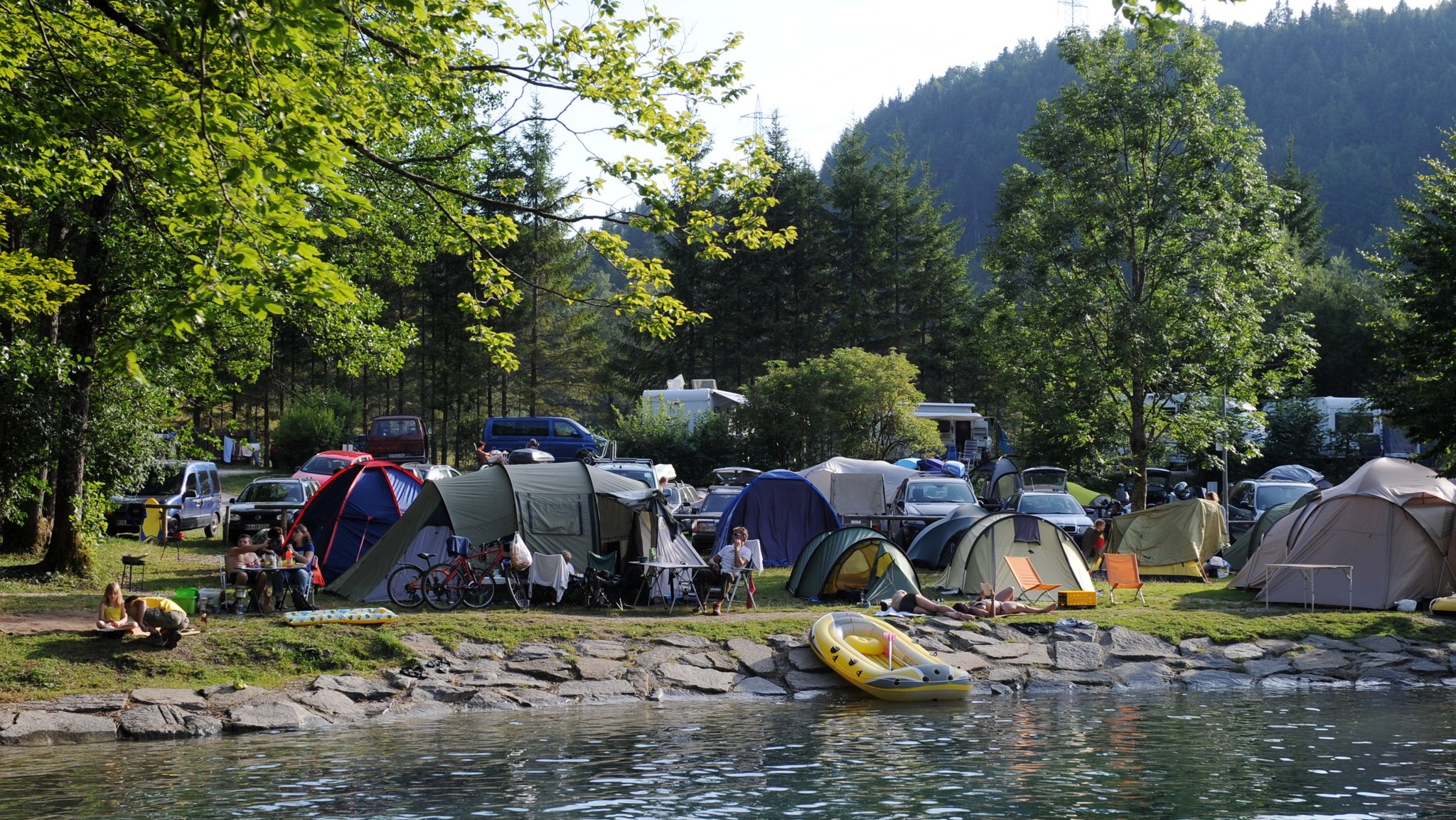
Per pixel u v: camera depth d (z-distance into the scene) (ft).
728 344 211.61
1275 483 103.09
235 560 55.42
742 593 66.95
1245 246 93.35
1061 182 98.68
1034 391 103.35
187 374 73.92
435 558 61.05
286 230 29.14
